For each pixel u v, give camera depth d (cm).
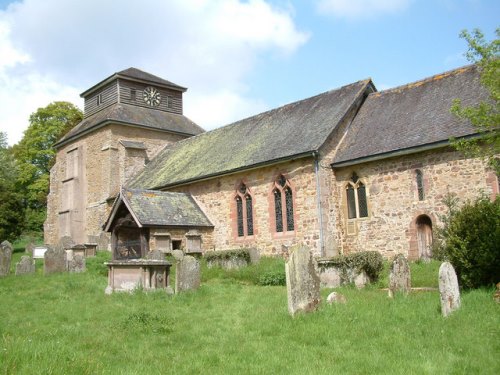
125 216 2544
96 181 3844
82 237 3925
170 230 2484
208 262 2248
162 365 742
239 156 2670
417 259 1950
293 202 2311
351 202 2242
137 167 3753
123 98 4047
